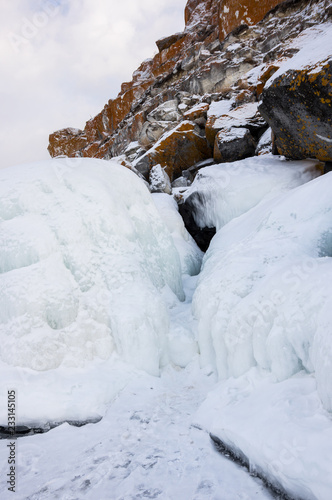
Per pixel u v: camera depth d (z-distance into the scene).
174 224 7.97
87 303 4.68
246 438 2.82
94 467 3.12
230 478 2.85
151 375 4.49
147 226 5.95
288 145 7.27
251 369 3.75
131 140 17.31
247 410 3.18
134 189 6.06
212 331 4.33
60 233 4.90
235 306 4.14
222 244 6.38
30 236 4.75
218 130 10.43
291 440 2.51
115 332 4.53
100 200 5.26
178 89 16.12
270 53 13.03
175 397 4.19
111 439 3.52
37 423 3.78
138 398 4.12
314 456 2.31
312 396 2.86
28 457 3.37
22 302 4.35
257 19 15.85
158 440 3.44
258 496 2.62
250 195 7.09
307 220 4.98
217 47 16.62
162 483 2.87
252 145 9.78
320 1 13.31
